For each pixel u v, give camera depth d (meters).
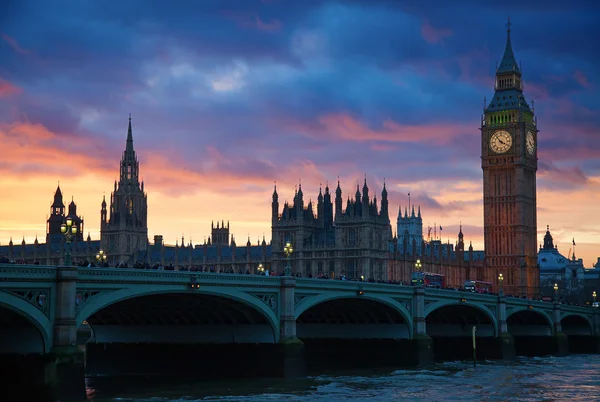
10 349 93.06
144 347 128.88
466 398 112.56
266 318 117.56
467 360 174.25
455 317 176.75
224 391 111.19
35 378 90.25
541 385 127.31
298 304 122.56
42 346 89.88
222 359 122.56
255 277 114.69
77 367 88.62
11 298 85.25
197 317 124.75
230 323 123.06
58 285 89.00
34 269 86.94
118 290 96.38
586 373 145.00
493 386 125.06
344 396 110.81
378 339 149.12
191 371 124.69
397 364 146.75
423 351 146.25
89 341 133.00
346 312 148.62
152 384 117.38
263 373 119.12
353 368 148.88
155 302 116.25
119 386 115.50
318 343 152.12
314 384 121.19
